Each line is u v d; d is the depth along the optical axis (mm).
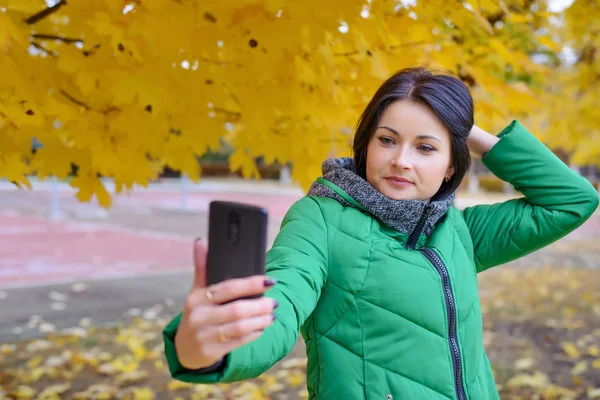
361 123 1402
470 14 2201
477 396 1333
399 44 2311
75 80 2018
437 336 1260
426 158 1319
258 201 23797
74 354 4520
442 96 1311
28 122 1816
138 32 1781
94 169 2219
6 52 1715
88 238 12664
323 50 1892
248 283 791
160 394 3848
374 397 1211
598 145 9414
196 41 1892
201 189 31000
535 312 6125
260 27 1876
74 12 1964
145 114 2098
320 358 1261
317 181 1412
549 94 5410
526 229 1527
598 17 4020
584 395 3822
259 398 3689
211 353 786
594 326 5566
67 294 7086
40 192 25625
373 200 1292
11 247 11219
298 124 2336
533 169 1563
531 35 3230
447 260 1338
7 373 4148
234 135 2672
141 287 7586
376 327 1232
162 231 14086
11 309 6254
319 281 1192
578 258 11094
